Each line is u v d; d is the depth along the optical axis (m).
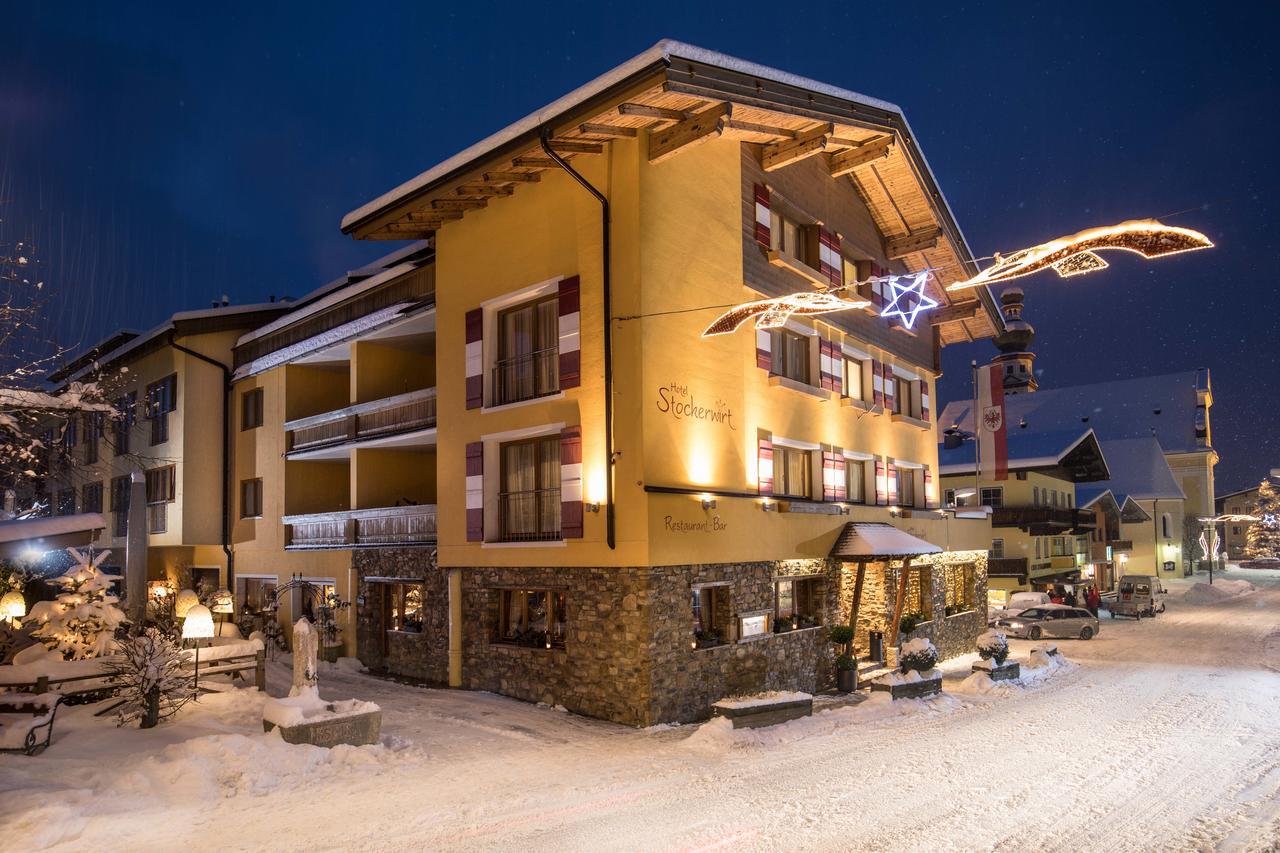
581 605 13.90
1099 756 11.35
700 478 14.48
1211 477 68.31
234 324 25.23
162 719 11.88
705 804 9.06
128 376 27.80
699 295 14.86
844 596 18.80
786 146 16.50
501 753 11.19
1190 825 8.53
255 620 22.55
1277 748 11.88
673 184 14.40
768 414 16.75
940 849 7.80
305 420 21.73
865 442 20.64
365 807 8.78
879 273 21.58
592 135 13.45
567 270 14.62
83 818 7.80
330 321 21.53
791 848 7.79
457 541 16.23
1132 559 59.78
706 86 12.80
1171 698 16.14
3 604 16.72
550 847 7.73
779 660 16.19
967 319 25.83
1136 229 6.45
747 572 15.50
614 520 13.41
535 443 15.41
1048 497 43.81
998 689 16.77
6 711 11.11
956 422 52.91
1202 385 67.44
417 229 17.53
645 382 13.38
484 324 16.06
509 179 15.18
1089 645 26.17
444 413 16.73
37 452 16.55
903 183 20.58
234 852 7.47
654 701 12.98
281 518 22.41
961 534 24.48
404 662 17.78
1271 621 33.19
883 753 11.44
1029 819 8.67
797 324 18.06
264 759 9.66
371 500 19.98
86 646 13.55
